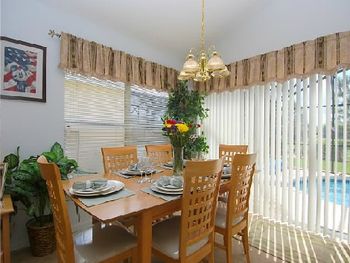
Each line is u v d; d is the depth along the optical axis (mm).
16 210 2055
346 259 2057
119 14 2760
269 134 3025
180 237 1319
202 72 2143
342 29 2420
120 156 2408
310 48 2553
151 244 1375
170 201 1368
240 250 2195
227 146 2877
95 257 1295
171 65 3746
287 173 2846
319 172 2566
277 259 2053
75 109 2662
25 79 2240
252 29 3221
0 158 2096
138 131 3393
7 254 1640
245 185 1833
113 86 3047
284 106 2855
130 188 1614
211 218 1514
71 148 2637
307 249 2232
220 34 3484
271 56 2910
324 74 2484
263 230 2654
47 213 2162
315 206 2633
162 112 3770
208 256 1599
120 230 1583
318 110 2574
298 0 2766
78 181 1644
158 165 2533
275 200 2945
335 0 2473
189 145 3133
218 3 2885
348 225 2359
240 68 3254
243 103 3316
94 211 1187
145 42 3336
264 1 2977
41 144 2359
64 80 2529
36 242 2041
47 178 1251
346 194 2389
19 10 2207
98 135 2906
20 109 2223
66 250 1216
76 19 2609
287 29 2863
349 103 2357
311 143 2631
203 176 1345
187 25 3201
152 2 2705
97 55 2693
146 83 3248
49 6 2402
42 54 2350
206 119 3795
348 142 2371
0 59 2094
